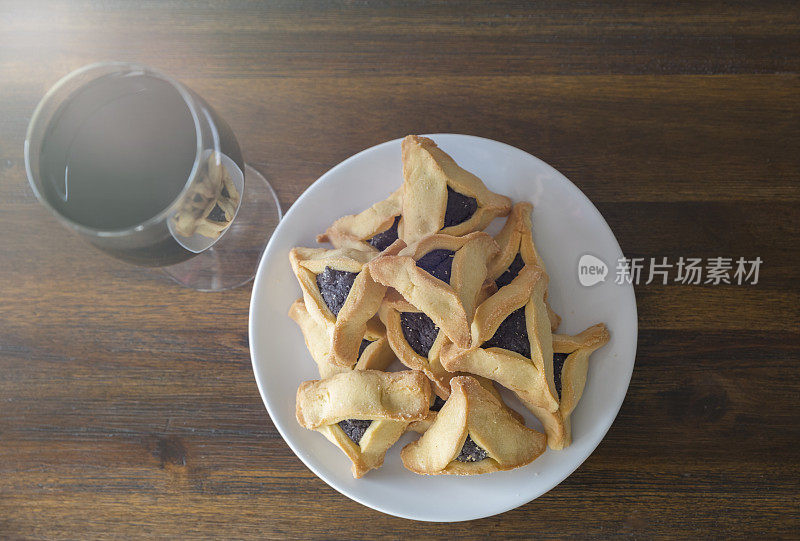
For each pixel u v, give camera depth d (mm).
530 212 414
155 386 445
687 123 460
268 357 404
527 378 371
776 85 461
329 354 376
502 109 463
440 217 381
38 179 341
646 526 431
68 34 469
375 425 380
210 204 352
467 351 366
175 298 449
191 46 469
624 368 401
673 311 445
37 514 441
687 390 438
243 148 458
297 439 396
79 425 445
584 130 460
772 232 451
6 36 468
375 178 417
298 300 409
